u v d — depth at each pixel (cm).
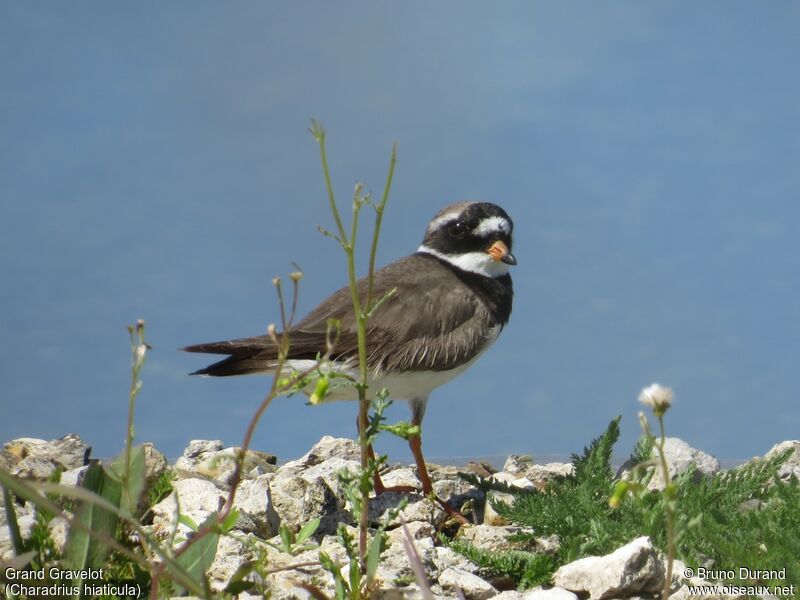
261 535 1123
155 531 1051
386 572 998
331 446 1505
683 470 1325
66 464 1356
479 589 988
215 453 1473
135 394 781
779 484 1150
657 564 984
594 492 1189
